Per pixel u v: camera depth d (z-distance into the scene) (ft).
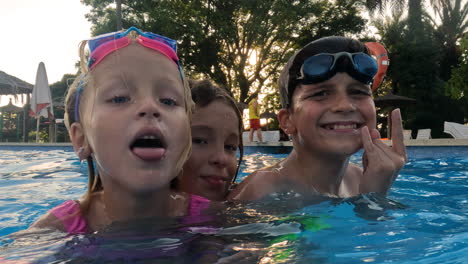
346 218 1.73
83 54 1.43
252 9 25.50
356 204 1.99
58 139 32.30
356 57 2.06
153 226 1.51
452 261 1.13
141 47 1.40
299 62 2.20
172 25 23.79
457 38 34.27
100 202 1.56
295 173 2.28
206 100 2.14
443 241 1.36
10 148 16.83
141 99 1.31
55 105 24.89
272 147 12.14
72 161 8.43
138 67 1.33
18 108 29.30
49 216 1.55
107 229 1.48
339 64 2.05
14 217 2.72
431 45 31.96
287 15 25.17
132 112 1.28
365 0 28.07
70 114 1.50
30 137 32.96
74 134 1.49
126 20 25.49
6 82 26.53
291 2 25.94
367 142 2.13
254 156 9.97
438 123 30.73
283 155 10.40
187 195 1.85
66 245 1.33
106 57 1.35
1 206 3.17
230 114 2.20
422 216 1.79
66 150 14.70
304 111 2.15
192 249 1.26
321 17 28.07
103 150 1.30
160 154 1.28
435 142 9.45
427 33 32.83
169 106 1.36
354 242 1.36
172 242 1.33
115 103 1.31
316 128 2.11
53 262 1.18
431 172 5.27
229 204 1.95
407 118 31.65
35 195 3.82
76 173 5.96
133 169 1.28
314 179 2.23
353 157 8.13
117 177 1.30
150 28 24.14
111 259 1.18
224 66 28.19
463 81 25.31
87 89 1.39
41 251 1.27
